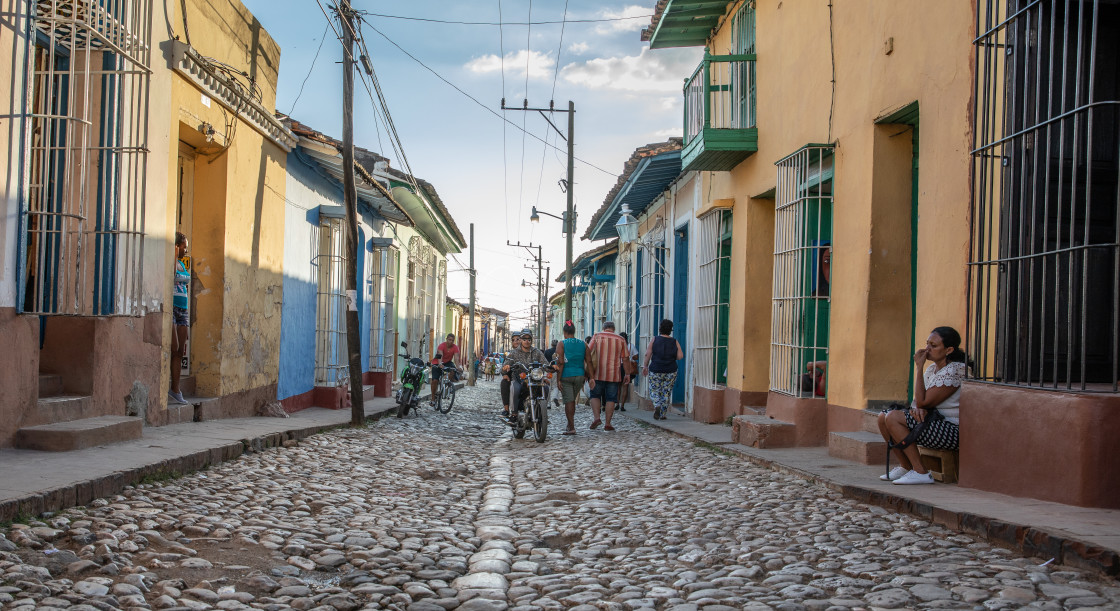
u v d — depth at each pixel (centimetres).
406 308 2106
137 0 740
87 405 705
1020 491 533
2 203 601
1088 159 492
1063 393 501
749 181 1171
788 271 973
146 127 707
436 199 1925
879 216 810
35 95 708
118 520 464
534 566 449
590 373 1268
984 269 609
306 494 615
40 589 344
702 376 1329
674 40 1461
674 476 764
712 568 443
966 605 352
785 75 1048
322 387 1377
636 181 1628
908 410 627
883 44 792
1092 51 499
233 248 992
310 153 1274
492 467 866
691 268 1481
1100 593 358
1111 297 586
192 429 823
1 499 426
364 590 392
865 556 443
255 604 363
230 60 977
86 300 726
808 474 700
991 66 612
